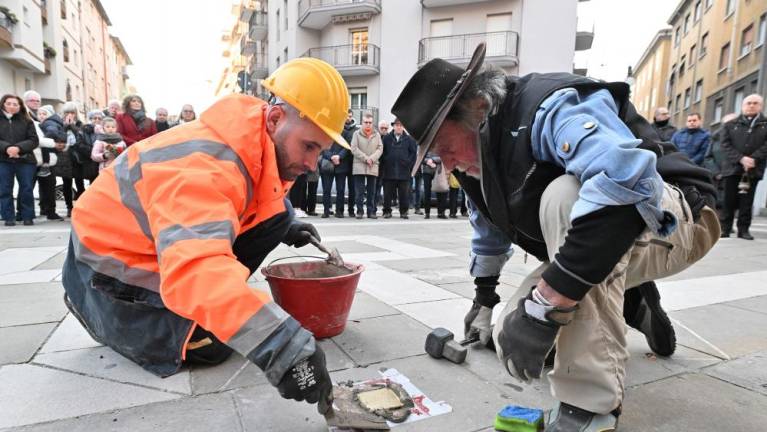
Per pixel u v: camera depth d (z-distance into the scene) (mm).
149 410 1426
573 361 1244
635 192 999
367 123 7570
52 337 1966
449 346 1857
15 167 5535
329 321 2018
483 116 1313
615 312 1257
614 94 1331
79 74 31109
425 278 3271
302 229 2182
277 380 1144
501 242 1931
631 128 1338
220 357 1767
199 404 1471
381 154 7734
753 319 2527
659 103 36406
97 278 1563
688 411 1532
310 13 20172
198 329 1647
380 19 19797
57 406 1428
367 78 20312
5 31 17922
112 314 1608
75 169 6523
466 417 1456
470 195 1669
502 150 1335
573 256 1054
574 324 1228
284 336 1119
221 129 1378
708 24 22938
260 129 1434
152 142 1422
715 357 2000
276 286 1949
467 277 3344
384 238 5371
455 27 18797
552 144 1185
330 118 1463
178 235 1131
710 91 22281
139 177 1414
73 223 1606
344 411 1379
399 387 1588
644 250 1325
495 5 18172
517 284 3199
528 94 1302
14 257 3588
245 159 1378
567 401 1299
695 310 2684
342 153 7562
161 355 1659
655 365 1908
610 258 1031
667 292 3090
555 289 1087
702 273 3760
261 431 1331
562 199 1189
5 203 5531
